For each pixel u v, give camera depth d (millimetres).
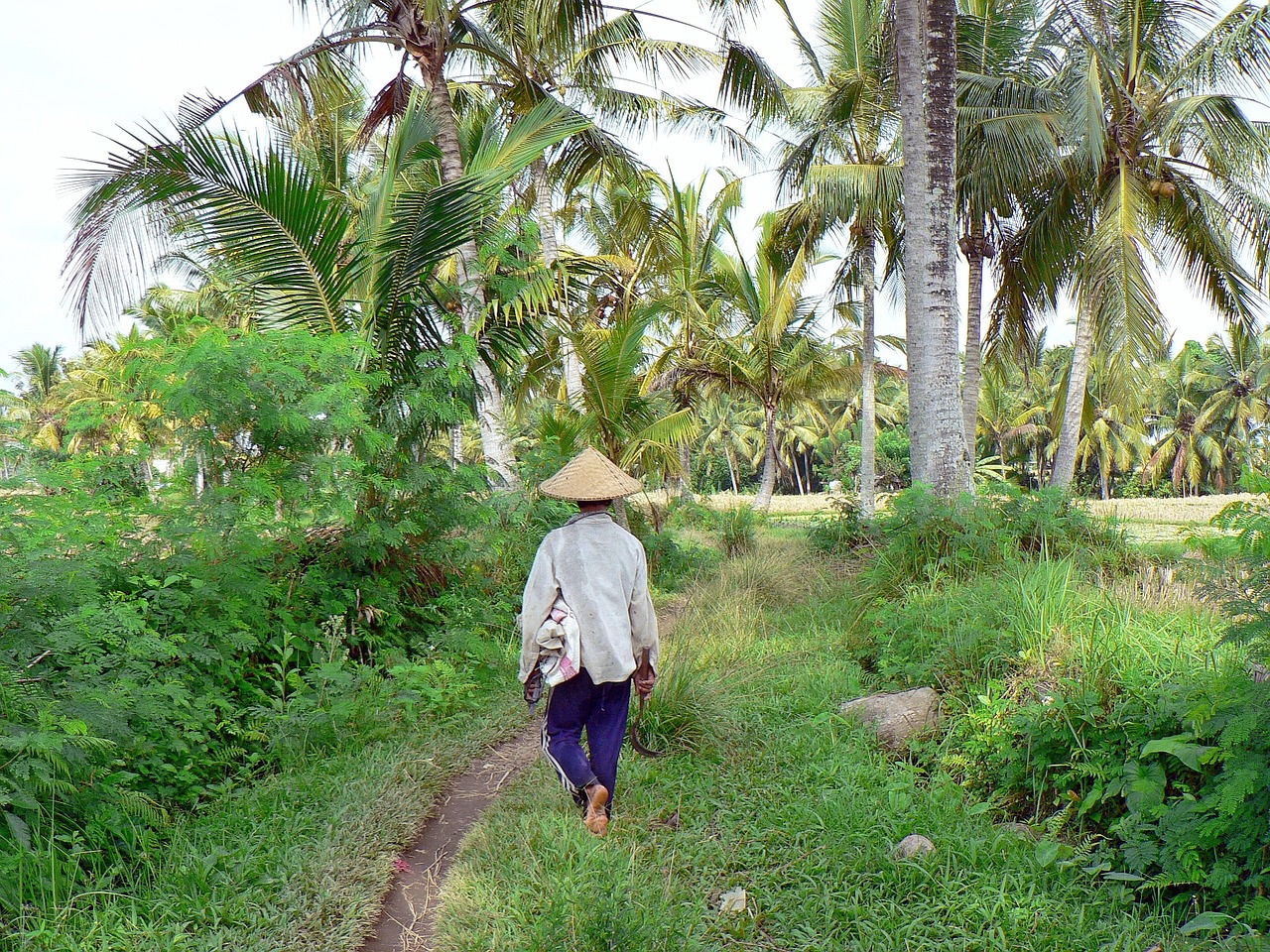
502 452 10289
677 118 15586
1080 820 3580
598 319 17688
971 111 13094
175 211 6754
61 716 3256
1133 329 11531
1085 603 4973
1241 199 13102
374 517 6484
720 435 59375
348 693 5160
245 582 5051
